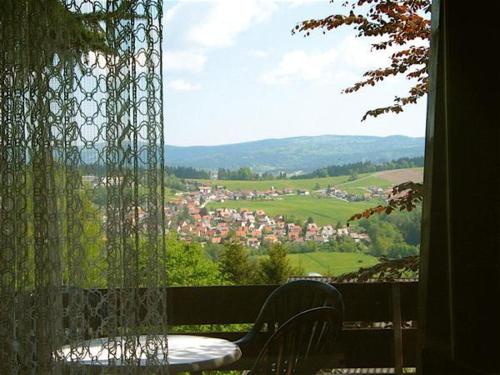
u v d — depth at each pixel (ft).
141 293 6.22
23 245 6.79
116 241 6.27
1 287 6.77
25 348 6.66
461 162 6.86
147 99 6.24
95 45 6.46
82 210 6.45
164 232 6.26
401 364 7.88
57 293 6.54
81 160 6.46
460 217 6.88
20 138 6.81
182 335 7.67
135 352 6.20
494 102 6.81
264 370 7.80
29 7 6.75
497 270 6.81
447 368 7.27
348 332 7.96
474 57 6.82
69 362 6.41
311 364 7.85
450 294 6.98
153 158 6.24
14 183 6.81
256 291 7.91
